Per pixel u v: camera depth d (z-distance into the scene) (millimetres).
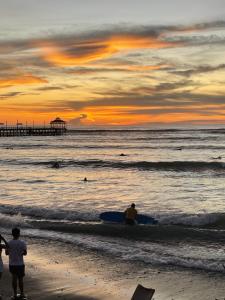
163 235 18875
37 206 27203
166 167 54312
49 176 46438
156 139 136125
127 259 15469
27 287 12414
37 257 15898
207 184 39562
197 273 13898
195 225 21734
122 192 34250
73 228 20578
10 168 55719
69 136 180500
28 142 130250
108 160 63406
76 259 15570
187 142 115562
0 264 11180
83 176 46438
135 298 9898
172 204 28516
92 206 27547
